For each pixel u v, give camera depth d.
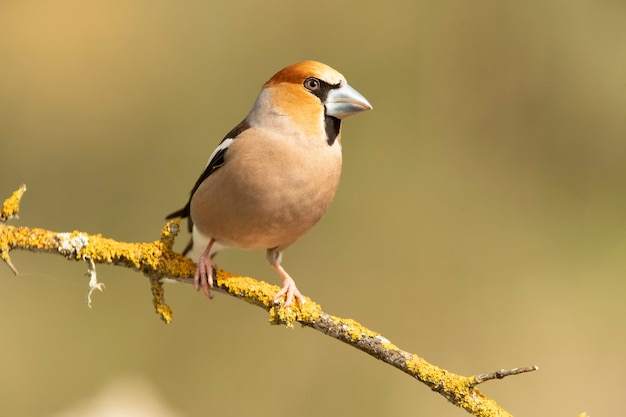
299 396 11.07
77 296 11.52
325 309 12.12
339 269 12.32
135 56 13.94
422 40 13.68
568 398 11.42
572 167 13.34
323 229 12.50
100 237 6.83
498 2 13.70
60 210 12.74
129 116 13.51
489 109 13.51
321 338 11.32
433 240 12.65
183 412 10.98
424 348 11.93
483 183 13.19
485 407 5.95
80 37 14.02
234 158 7.11
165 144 13.42
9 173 12.89
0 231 6.70
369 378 11.08
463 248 12.68
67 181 12.94
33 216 12.62
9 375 10.84
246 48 13.94
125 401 9.98
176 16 14.11
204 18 14.10
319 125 7.19
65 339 11.23
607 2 13.68
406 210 12.83
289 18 13.93
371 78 13.59
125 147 13.30
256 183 7.06
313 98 7.17
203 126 13.59
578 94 13.57
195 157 13.45
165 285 11.44
